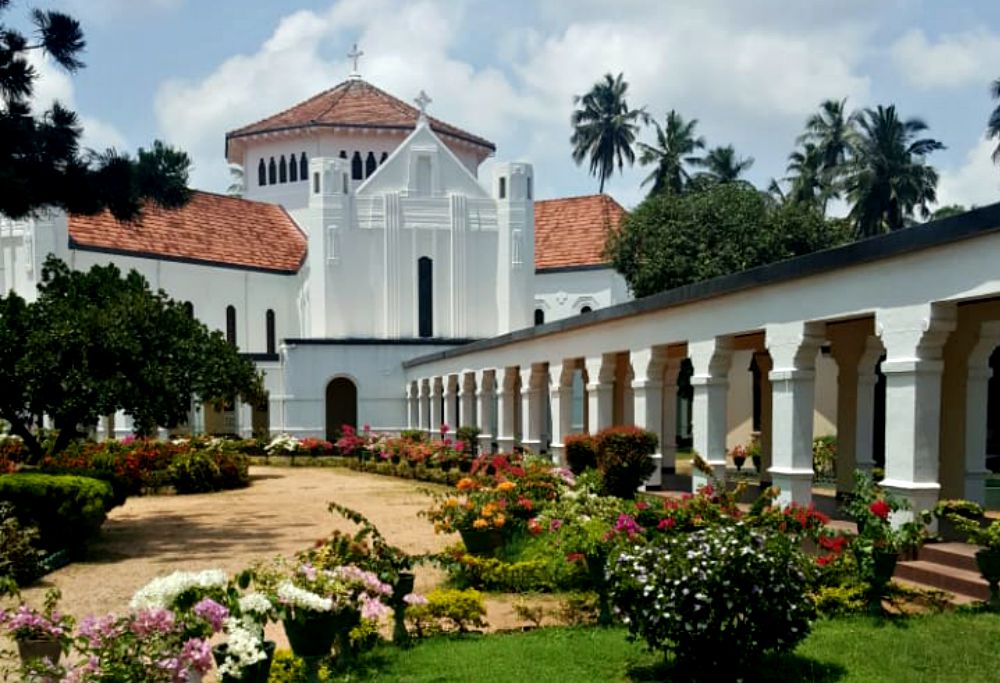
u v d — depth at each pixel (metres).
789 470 12.86
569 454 19.33
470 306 47.94
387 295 46.69
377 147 52.78
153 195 16.77
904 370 10.90
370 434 38.25
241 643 6.01
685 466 30.67
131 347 16.95
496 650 8.55
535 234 53.34
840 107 51.97
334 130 52.12
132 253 44.03
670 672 7.54
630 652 8.27
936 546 10.98
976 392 14.31
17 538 12.27
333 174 46.25
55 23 14.92
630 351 18.58
